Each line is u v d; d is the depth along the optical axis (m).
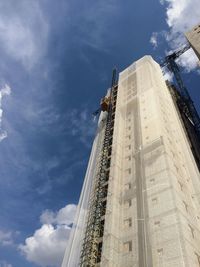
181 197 37.47
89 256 35.38
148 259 30.50
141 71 76.81
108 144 56.50
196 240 32.38
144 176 42.25
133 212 38.09
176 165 44.34
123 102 67.94
